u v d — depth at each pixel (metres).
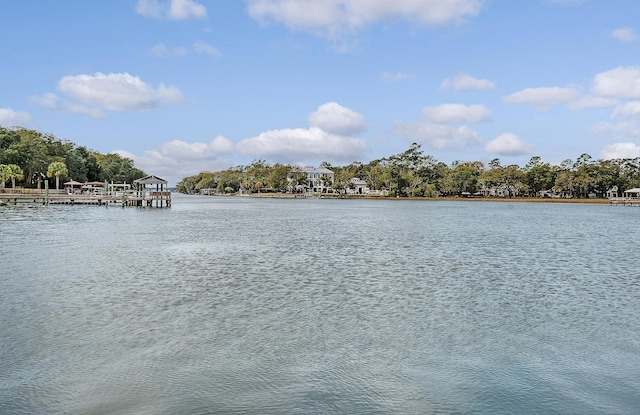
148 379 9.66
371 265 23.66
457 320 13.94
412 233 42.06
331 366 10.42
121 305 15.13
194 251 28.20
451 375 10.03
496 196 165.00
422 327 13.23
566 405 8.77
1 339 11.80
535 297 16.92
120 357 10.77
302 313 14.45
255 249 29.42
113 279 19.30
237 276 20.28
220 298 16.20
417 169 173.12
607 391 9.36
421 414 8.41
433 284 19.03
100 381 9.53
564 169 162.88
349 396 9.05
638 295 17.34
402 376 9.95
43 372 9.91
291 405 8.67
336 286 18.42
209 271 21.45
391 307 15.32
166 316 13.95
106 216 59.19
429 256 27.09
